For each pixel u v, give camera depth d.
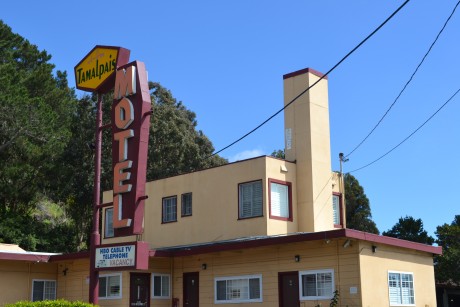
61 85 50.81
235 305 21.44
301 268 19.67
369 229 49.16
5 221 38.38
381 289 18.92
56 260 24.84
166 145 46.72
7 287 24.19
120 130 16.94
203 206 26.73
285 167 25.55
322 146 26.47
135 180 16.19
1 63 43.03
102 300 23.52
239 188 25.41
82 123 44.88
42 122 38.59
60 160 42.53
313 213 25.14
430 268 22.08
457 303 30.92
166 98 51.81
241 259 21.66
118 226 16.22
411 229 38.22
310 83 26.72
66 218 46.28
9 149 39.06
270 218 24.20
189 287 23.45
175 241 27.50
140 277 23.17
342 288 18.45
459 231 32.22
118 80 17.38
